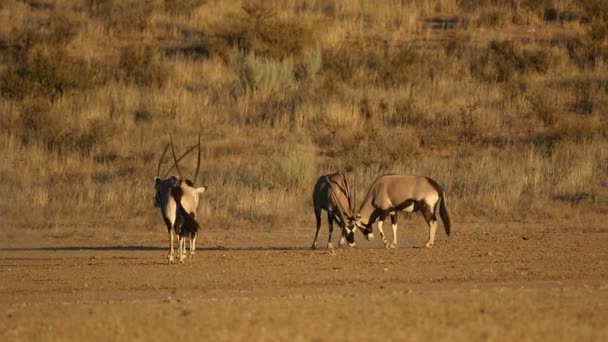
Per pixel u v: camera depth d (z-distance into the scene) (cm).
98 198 7856
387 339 3422
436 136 9525
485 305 4066
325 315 3869
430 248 6066
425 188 6103
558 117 9812
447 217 6172
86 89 10644
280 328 3616
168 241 6625
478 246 6122
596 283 4850
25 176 8556
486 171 8406
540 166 8612
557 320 3759
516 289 4594
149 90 10738
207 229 7100
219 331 3575
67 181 8469
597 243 6200
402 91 10400
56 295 4669
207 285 4859
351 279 4994
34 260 5825
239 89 10600
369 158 8906
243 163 8969
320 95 10319
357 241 6675
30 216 7406
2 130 9781
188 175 8600
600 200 7769
